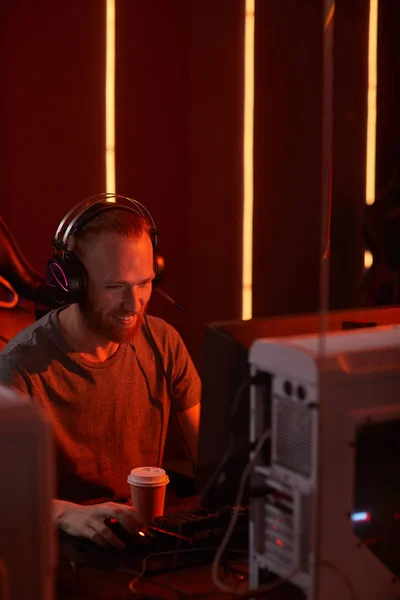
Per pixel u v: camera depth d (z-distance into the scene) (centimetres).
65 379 176
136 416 186
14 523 93
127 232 166
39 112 288
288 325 128
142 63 304
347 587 105
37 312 239
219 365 125
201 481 133
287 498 108
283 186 323
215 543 137
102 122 299
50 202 293
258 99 315
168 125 312
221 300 326
